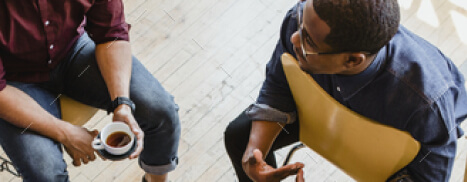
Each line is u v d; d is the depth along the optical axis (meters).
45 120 1.66
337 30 1.20
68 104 1.84
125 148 1.64
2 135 1.67
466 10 2.69
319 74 1.56
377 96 1.44
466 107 1.50
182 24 2.71
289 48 1.56
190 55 2.62
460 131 1.51
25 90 1.75
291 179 2.29
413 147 1.29
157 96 1.83
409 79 1.37
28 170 1.64
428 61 1.39
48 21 1.63
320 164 2.36
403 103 1.40
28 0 1.57
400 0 2.72
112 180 2.32
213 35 2.68
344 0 1.17
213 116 2.47
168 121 1.85
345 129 1.42
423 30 2.65
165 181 2.21
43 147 1.66
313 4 1.22
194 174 2.34
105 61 1.77
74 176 2.31
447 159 1.44
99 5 1.71
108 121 2.45
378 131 1.32
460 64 2.55
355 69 1.36
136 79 1.83
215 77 2.57
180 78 2.56
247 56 2.62
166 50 2.63
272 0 2.78
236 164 1.86
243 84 2.55
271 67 1.66
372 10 1.17
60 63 1.82
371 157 1.44
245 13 2.74
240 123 1.80
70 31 1.74
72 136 1.69
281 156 2.37
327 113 1.43
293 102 1.66
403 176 1.47
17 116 1.61
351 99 1.50
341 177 2.34
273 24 2.71
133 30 2.68
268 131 1.66
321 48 1.28
